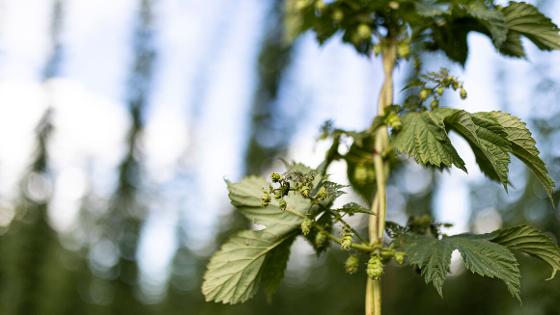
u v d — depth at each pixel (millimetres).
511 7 2119
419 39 2291
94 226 15875
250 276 2082
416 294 6863
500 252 1676
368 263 1787
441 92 1949
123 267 15141
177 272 15250
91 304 15453
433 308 6715
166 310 14938
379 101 2205
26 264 12023
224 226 9328
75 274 15695
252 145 8609
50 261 12672
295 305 9758
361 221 6648
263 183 2113
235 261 2084
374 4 2232
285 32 2840
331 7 2357
